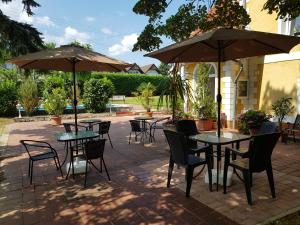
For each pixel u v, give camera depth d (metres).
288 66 8.50
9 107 15.32
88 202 4.07
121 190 4.50
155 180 4.94
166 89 7.50
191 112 10.99
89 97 16.59
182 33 6.42
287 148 7.10
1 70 17.50
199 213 3.62
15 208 3.92
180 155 4.18
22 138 9.51
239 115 9.48
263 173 5.05
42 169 5.75
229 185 4.46
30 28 8.41
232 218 3.45
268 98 9.28
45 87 17.67
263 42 4.30
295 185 4.47
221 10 5.84
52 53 4.87
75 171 5.37
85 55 4.97
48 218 3.60
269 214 3.53
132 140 8.77
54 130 11.26
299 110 8.20
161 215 3.61
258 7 9.23
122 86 30.42
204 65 10.55
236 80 9.77
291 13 4.82
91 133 5.80
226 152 4.19
